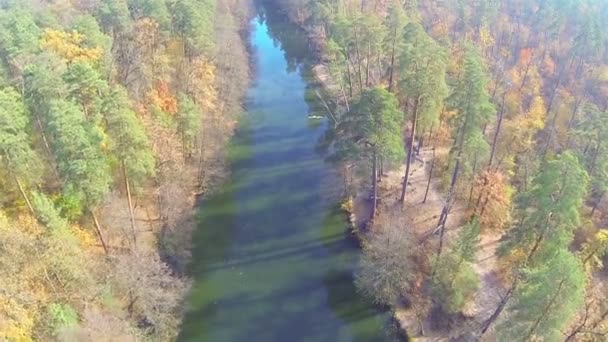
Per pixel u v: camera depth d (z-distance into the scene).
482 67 57.34
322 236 56.84
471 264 47.66
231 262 53.38
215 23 80.44
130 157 42.69
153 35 64.06
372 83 72.94
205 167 62.50
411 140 53.56
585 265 40.66
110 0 67.88
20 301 32.78
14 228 34.44
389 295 47.94
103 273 41.59
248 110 80.38
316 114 79.62
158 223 52.91
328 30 92.31
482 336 43.81
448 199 51.06
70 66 47.41
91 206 42.06
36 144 45.47
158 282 44.56
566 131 61.44
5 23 57.22
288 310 48.50
